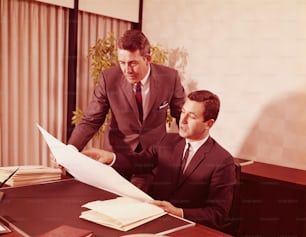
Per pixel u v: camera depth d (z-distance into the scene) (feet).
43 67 9.09
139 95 6.75
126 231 3.20
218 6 8.87
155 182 5.10
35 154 9.16
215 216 4.25
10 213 3.58
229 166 4.63
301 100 7.57
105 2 9.80
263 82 8.16
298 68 7.59
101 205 3.72
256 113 8.31
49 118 9.41
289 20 7.65
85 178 4.64
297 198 6.31
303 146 7.56
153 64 6.87
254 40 8.25
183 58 9.77
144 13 10.68
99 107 6.81
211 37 9.08
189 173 4.75
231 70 8.72
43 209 3.71
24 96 8.78
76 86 9.66
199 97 4.70
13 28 8.38
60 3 8.91
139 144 7.02
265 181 6.71
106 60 9.07
